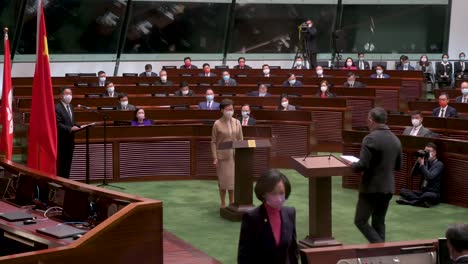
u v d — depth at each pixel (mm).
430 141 12227
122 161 13789
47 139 9805
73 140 12562
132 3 23703
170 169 14055
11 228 7066
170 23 24484
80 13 22984
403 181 12664
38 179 8336
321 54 26656
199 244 9664
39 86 9797
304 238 9773
